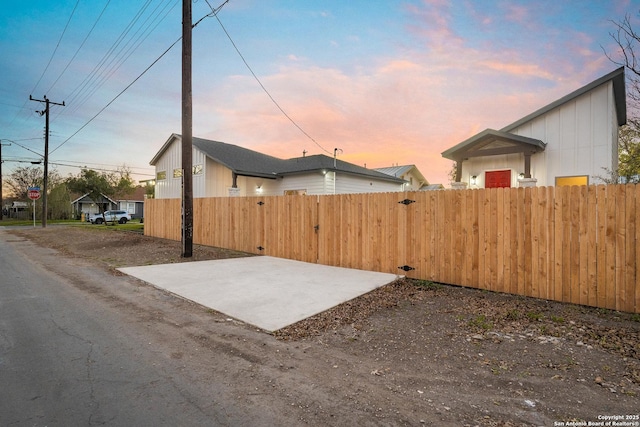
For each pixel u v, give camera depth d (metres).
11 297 5.66
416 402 2.58
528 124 11.19
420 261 6.83
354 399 2.62
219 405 2.51
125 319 4.57
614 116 10.51
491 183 11.80
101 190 35.09
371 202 7.60
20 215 43.31
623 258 4.75
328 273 7.40
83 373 3.01
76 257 10.07
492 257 5.96
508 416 2.39
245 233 10.70
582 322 4.35
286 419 2.34
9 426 2.20
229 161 17.72
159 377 2.95
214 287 6.26
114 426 2.23
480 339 3.84
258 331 4.17
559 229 5.30
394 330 4.17
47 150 25.08
